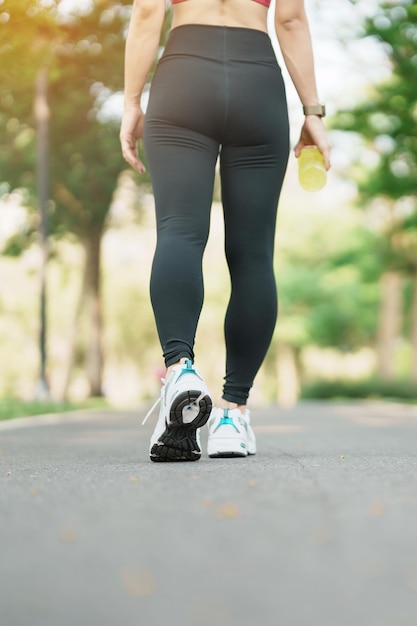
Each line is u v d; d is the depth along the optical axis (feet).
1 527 9.14
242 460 15.92
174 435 15.39
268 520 9.43
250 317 16.98
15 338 158.10
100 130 83.66
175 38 16.37
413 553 7.88
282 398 193.36
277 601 6.34
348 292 162.71
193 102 16.06
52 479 13.07
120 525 9.21
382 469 13.92
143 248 169.68
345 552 7.91
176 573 7.15
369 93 80.07
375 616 6.03
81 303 94.12
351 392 121.08
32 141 84.48
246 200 16.65
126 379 186.29
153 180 16.40
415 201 93.86
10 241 90.33
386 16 71.51
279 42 17.60
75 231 90.38
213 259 189.06
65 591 6.66
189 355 15.70
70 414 53.26
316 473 13.34
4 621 5.98
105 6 74.64
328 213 163.84
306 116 17.60
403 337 161.89
